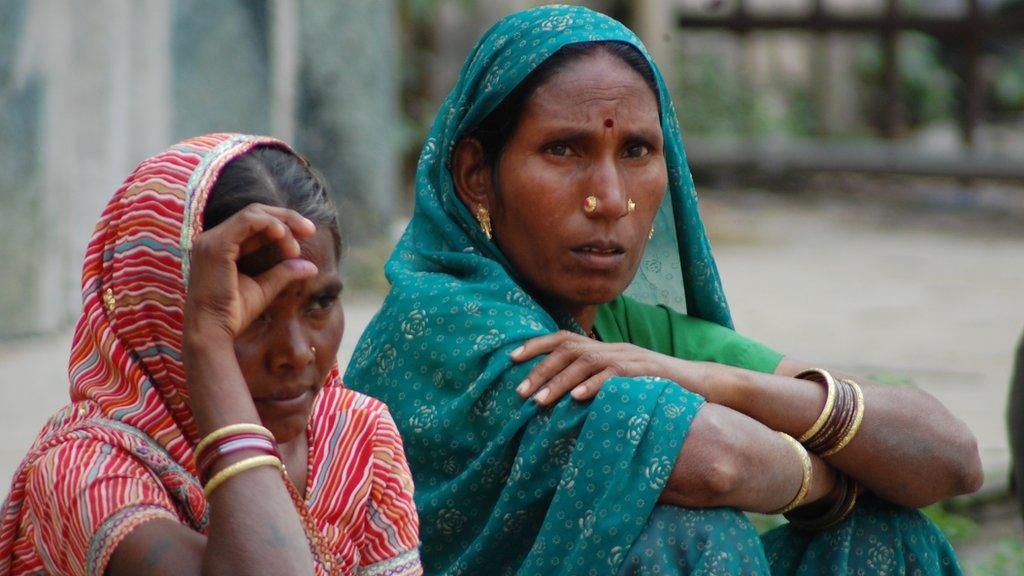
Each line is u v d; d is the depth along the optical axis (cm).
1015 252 2612
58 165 1552
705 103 3450
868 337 1753
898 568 646
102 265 480
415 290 636
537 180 616
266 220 443
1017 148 3678
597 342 606
